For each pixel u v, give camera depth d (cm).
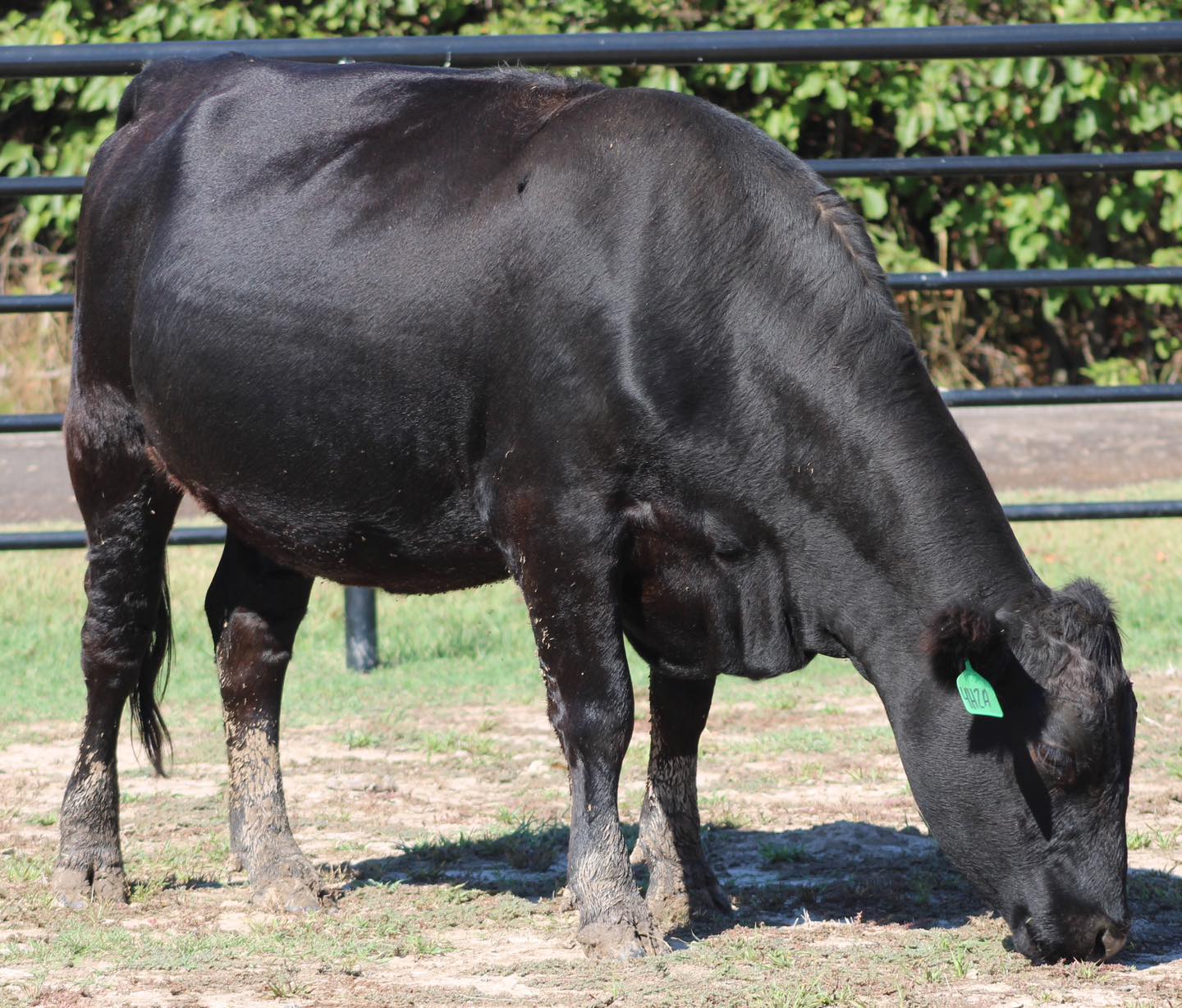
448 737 1002
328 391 659
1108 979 579
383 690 1139
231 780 742
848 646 612
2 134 2356
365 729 1032
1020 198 2255
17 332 2197
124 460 743
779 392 605
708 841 795
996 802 576
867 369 604
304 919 674
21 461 1797
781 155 632
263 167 695
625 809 856
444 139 662
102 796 714
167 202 712
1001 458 1877
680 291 605
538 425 615
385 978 593
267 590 751
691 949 621
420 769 940
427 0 2220
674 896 672
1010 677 569
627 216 612
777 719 1053
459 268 633
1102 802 566
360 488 667
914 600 594
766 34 1023
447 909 682
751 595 622
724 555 617
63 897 695
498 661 1241
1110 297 2392
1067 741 555
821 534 607
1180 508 1114
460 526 662
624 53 1023
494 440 633
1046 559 1547
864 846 784
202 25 2127
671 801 682
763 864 759
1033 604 564
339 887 718
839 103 2152
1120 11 2222
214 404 686
